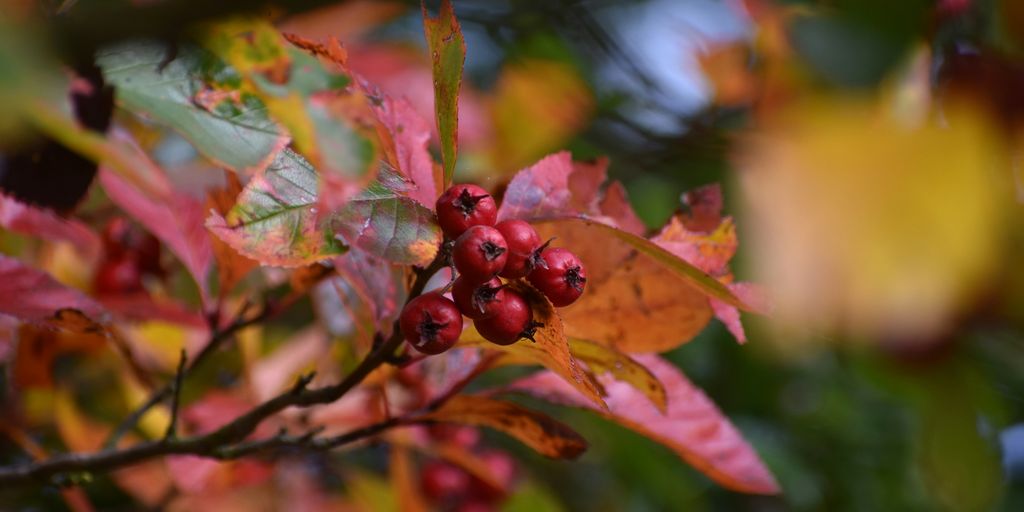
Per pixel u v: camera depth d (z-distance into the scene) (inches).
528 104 25.3
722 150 22.0
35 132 13.0
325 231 12.8
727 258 14.8
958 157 7.6
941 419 9.9
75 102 12.5
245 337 20.7
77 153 13.8
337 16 19.5
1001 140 8.9
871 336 7.5
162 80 12.5
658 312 14.8
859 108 8.4
